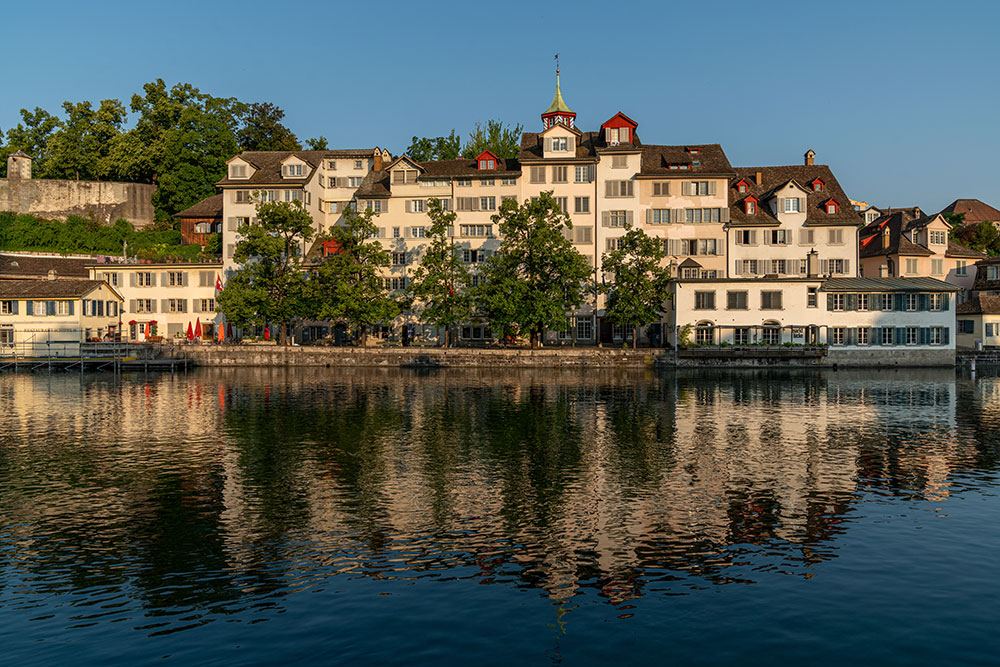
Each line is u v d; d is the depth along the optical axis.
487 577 20.78
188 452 36.47
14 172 117.81
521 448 37.28
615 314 83.62
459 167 99.75
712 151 99.31
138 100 130.00
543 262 82.62
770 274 94.31
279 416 47.28
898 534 24.06
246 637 17.44
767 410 49.78
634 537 23.89
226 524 25.41
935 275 98.81
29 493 29.23
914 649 16.70
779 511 26.59
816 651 16.64
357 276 87.56
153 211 125.75
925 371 78.44
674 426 43.44
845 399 55.50
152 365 82.44
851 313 82.88
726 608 18.73
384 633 17.55
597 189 95.50
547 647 16.88
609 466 33.34
